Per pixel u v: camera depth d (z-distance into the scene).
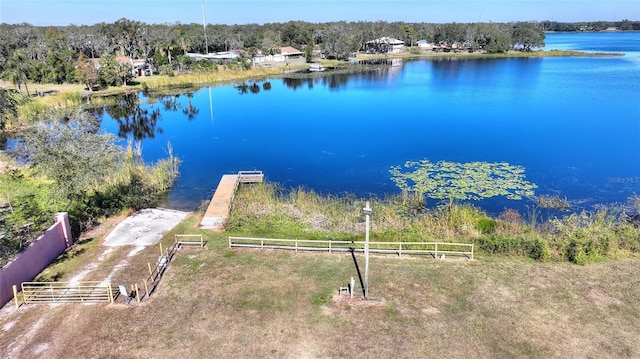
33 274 21.61
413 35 186.25
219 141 54.31
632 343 16.61
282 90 93.12
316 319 17.98
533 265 22.30
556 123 58.62
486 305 18.89
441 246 24.39
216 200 32.41
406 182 37.59
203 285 20.56
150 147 52.09
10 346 16.61
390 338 16.86
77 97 73.25
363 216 29.75
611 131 53.78
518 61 140.00
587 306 18.81
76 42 125.94
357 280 20.91
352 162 44.06
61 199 28.17
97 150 29.08
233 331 17.30
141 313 18.52
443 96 81.56
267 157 46.88
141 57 122.62
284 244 25.38
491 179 37.38
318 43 174.50
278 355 16.05
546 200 32.34
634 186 35.81
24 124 58.72
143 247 25.00
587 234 24.61
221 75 105.94
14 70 77.38
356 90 91.25
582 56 150.75
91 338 17.02
